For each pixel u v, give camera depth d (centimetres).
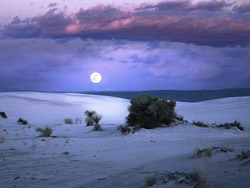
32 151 1185
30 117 4103
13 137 1877
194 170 497
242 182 425
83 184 591
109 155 1015
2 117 3691
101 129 2338
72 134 2214
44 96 8962
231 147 828
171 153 970
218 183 439
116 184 551
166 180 490
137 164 780
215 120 3375
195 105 6881
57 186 597
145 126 2202
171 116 2312
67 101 8050
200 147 1002
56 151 1180
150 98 2333
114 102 8631
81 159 950
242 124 2870
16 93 9194
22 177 694
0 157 1034
